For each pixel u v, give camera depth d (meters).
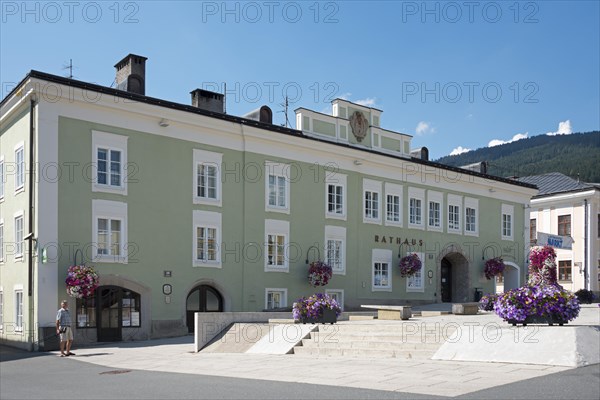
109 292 24.28
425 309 34.06
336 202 32.84
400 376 12.14
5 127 25.92
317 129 32.69
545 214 53.25
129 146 25.36
